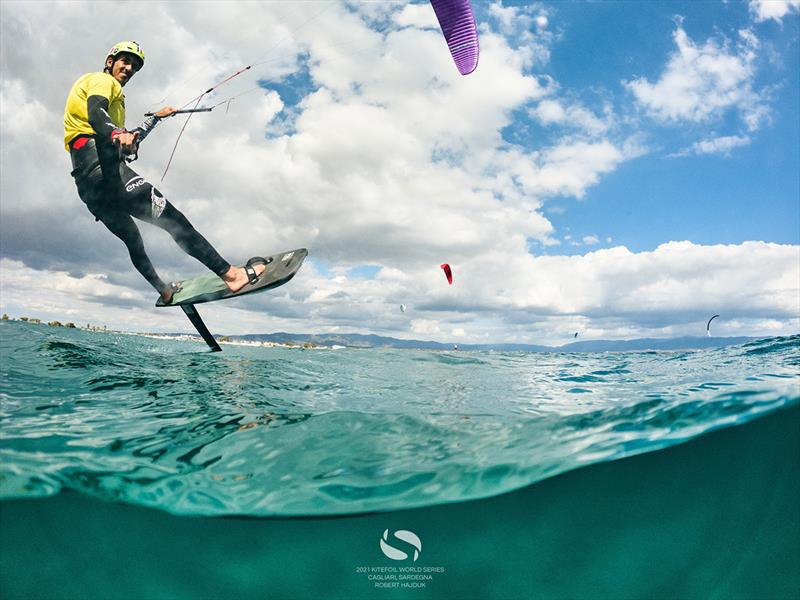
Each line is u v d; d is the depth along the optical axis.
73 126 4.16
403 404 3.46
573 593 2.52
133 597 2.35
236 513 2.17
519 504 2.39
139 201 4.12
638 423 2.57
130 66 4.45
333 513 2.23
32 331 5.32
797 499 2.60
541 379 4.68
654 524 2.47
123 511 2.28
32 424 2.65
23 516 2.22
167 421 2.87
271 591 2.45
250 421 2.94
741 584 2.48
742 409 2.39
